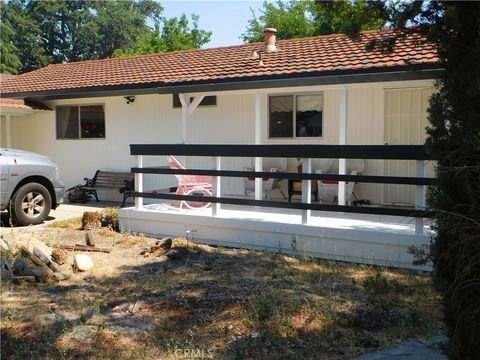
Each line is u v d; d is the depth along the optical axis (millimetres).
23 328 4746
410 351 4250
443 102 3596
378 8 4406
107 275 6520
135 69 14828
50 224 10156
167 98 13398
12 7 45781
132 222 9375
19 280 6141
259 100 10750
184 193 9570
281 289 5730
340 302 5301
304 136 11727
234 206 10094
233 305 5176
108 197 14352
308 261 7141
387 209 6836
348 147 7059
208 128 12844
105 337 4551
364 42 10742
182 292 5703
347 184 10344
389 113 10883
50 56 46688
